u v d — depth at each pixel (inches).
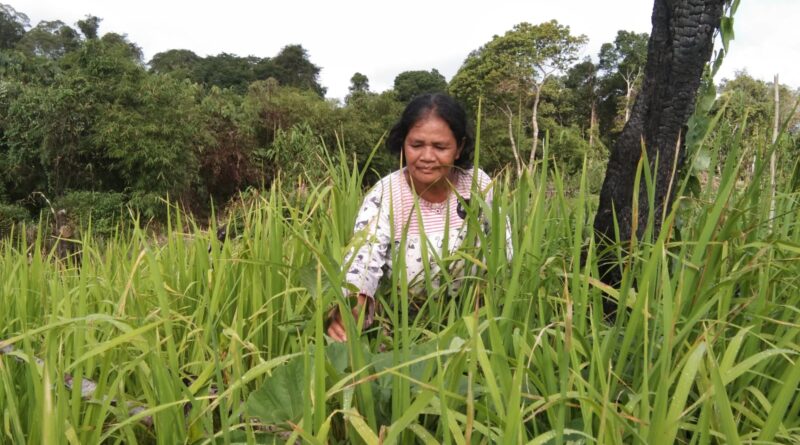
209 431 50.4
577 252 60.7
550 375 52.6
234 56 2876.5
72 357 62.5
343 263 74.0
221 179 932.6
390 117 1392.7
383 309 81.3
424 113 83.4
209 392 58.8
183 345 70.5
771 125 93.8
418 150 84.2
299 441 54.6
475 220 67.2
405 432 51.4
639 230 93.9
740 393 57.4
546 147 69.6
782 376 57.4
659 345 56.7
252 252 84.0
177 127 772.6
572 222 99.1
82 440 49.9
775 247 64.6
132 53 835.4
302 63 2933.1
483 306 66.4
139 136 727.7
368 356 59.8
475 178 72.9
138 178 740.7
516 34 1453.0
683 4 86.8
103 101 743.1
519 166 83.6
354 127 1244.5
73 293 83.0
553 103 1542.8
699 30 87.3
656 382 54.7
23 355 48.7
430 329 77.6
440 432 54.1
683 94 90.1
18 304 71.1
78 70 742.5
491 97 1494.8
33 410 53.3
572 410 58.6
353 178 99.8
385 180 89.8
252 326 72.8
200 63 2802.7
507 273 70.8
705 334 43.7
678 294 55.1
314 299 66.2
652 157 92.5
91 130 745.0
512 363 53.4
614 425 46.3
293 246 91.4
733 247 71.8
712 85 97.0
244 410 53.2
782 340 54.7
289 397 55.9
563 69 1482.5
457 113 84.1
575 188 137.3
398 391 51.9
